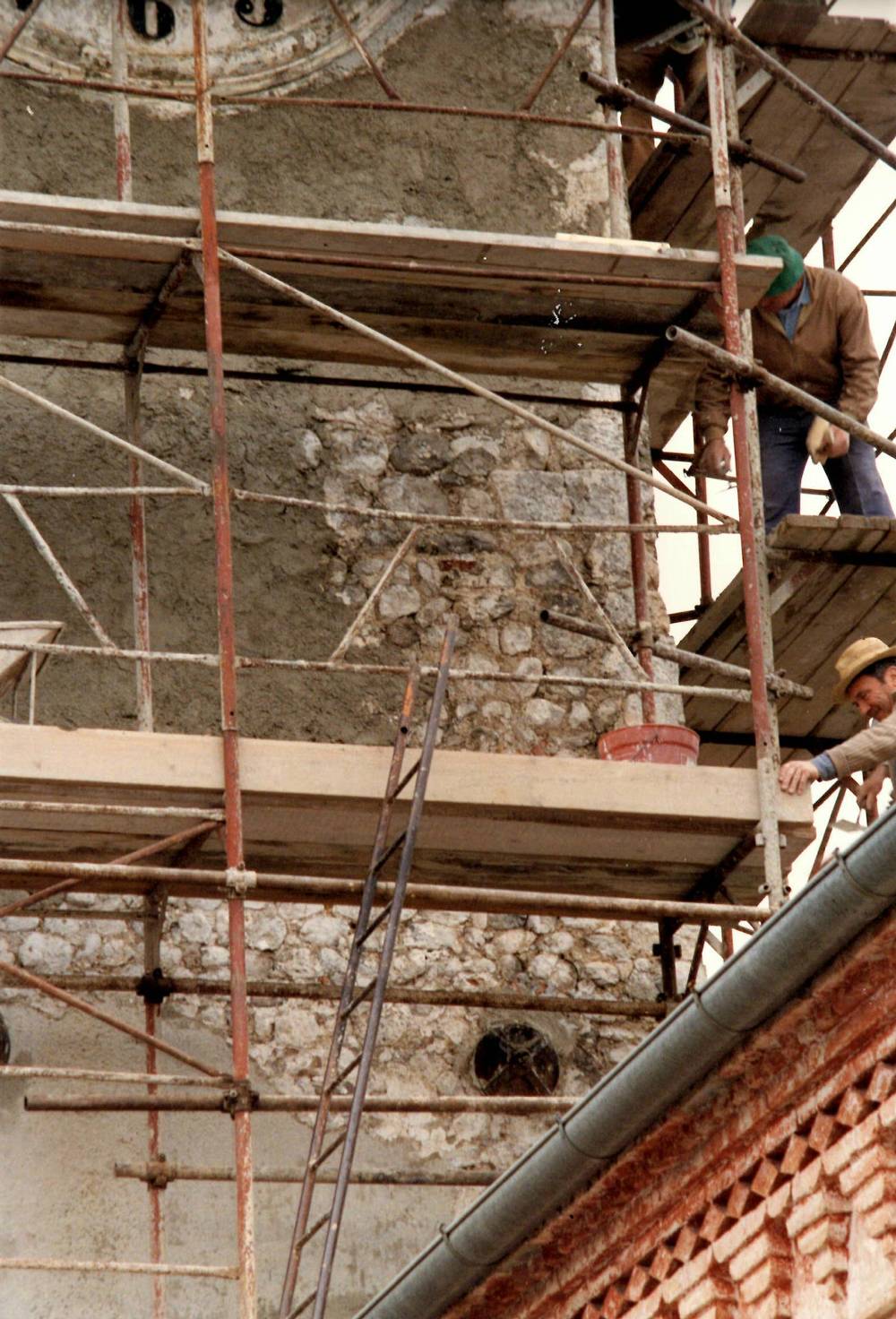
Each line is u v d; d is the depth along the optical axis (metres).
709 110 34.75
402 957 33.44
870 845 17.78
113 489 28.56
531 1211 21.56
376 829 29.27
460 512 35.69
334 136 36.91
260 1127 32.09
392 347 29.59
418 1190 32.16
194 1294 31.03
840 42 37.75
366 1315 23.36
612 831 29.70
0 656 28.41
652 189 40.12
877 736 27.89
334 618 34.91
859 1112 19.28
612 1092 20.30
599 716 35.19
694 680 37.09
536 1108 27.28
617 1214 22.00
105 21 36.41
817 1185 19.69
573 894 32.22
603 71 37.22
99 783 27.97
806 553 33.22
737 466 30.17
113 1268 26.22
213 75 36.66
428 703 34.72
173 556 34.72
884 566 33.62
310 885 27.92
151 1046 27.41
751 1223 20.44
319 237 30.02
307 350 33.00
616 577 35.72
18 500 32.75
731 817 29.23
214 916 33.09
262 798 28.52
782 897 28.69
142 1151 31.61
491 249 30.41
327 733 34.44
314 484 35.44
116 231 29.75
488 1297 23.17
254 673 34.53
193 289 31.03
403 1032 33.09
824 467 35.75
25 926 32.34
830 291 35.19
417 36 37.53
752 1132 20.45
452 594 35.31
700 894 31.73
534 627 35.31
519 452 36.09
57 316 31.97
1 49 31.27
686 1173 21.11
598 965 33.91
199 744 28.31
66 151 35.81
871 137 31.42
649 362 33.44
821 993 19.09
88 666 33.91
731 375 30.08
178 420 35.19
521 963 33.72
